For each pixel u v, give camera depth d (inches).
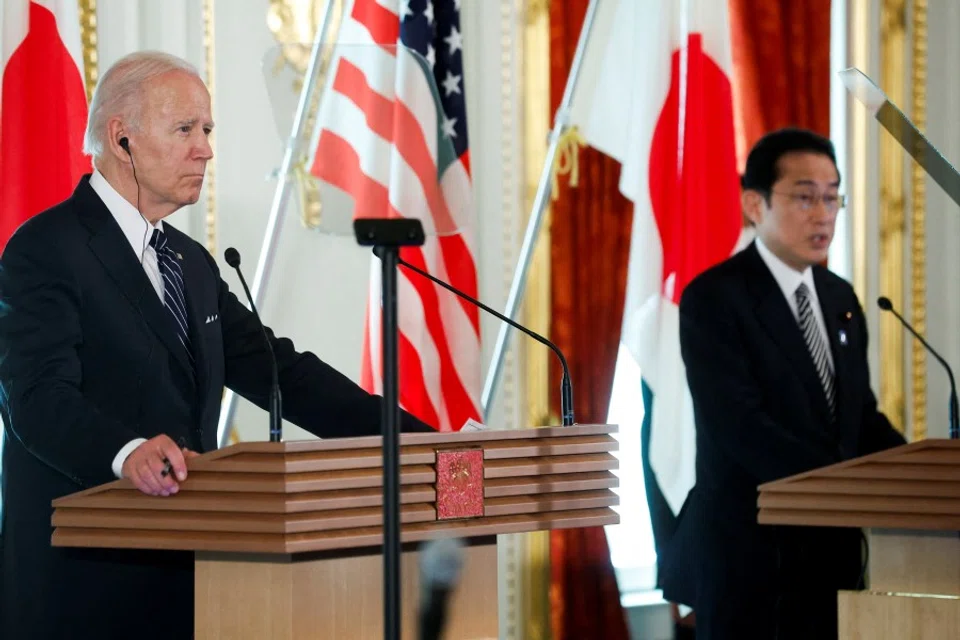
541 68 292.5
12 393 136.5
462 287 266.8
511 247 289.6
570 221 291.1
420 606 119.4
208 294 158.9
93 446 125.7
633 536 306.5
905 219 341.1
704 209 291.9
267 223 261.1
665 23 290.8
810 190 254.7
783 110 311.6
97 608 142.0
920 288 341.4
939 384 343.0
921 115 347.6
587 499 129.1
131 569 143.7
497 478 123.3
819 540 240.4
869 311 336.8
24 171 221.9
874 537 150.3
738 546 242.1
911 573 148.0
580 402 290.5
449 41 268.8
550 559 290.5
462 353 264.4
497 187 289.9
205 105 157.9
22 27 223.6
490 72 290.2
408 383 255.9
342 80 250.1
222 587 114.1
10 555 146.5
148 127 152.8
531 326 289.4
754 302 251.0
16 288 142.6
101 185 154.9
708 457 247.6
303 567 111.7
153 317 148.3
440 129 258.7
